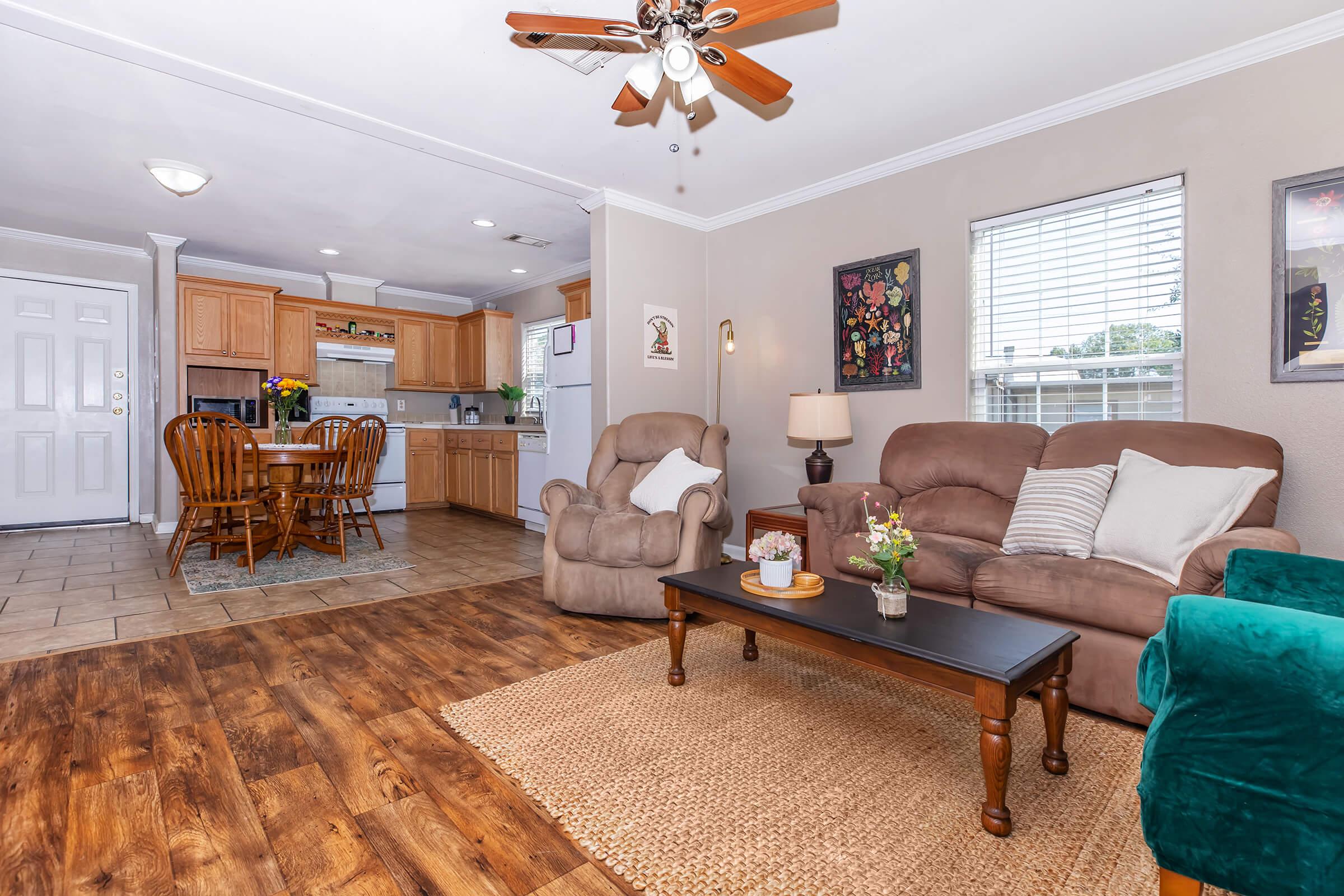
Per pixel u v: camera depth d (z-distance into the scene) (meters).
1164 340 2.61
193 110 2.88
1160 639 1.28
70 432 4.97
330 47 2.37
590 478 3.44
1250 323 2.37
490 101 2.77
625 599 2.84
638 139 3.15
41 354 4.85
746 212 4.13
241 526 4.46
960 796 1.51
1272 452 2.09
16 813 1.41
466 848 1.32
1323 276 2.22
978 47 2.38
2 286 4.69
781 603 1.84
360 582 3.52
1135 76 2.58
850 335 3.61
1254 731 0.91
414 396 6.92
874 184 3.50
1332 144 2.20
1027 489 2.41
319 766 1.63
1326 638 0.87
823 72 2.55
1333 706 0.85
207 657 2.38
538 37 2.01
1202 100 2.47
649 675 2.25
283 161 3.44
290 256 5.41
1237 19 2.21
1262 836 0.89
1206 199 2.46
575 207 4.19
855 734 1.82
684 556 2.78
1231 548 1.62
